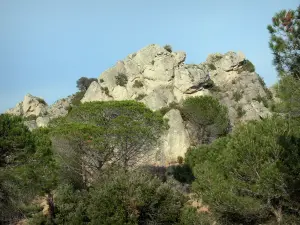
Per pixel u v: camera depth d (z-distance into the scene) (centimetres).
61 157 2819
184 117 4950
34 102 6606
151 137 2961
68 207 2228
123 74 6147
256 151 1454
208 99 4716
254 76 5975
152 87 5803
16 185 1812
